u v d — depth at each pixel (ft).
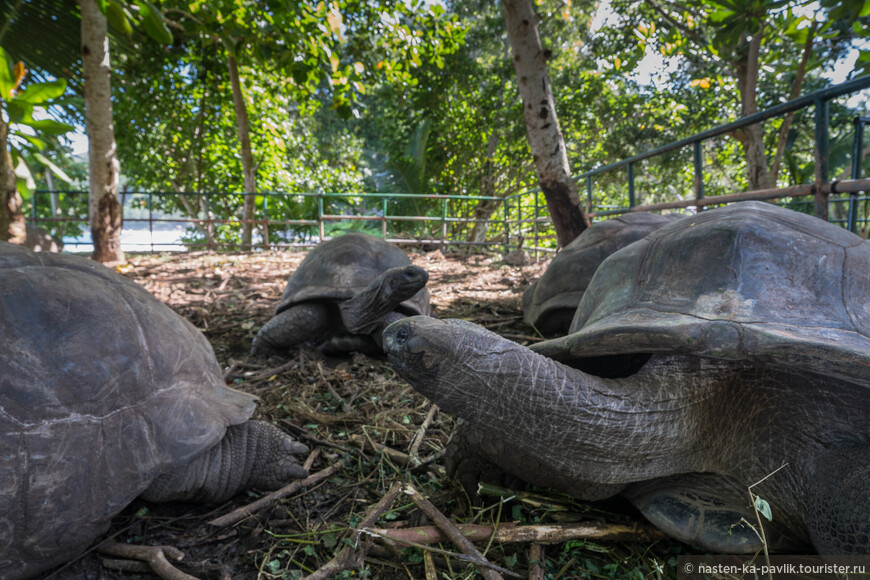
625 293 6.48
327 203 52.37
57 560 5.16
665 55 36.70
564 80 53.78
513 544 6.13
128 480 5.36
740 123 14.34
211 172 49.14
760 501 4.71
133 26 29.84
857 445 4.88
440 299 20.61
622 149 52.39
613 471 5.55
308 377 11.97
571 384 5.26
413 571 5.89
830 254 5.89
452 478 7.22
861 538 4.37
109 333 5.78
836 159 38.06
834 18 18.95
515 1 21.97
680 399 5.45
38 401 5.02
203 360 7.09
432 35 40.04
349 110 27.50
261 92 46.83
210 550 6.35
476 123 52.80
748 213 6.38
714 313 5.33
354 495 7.38
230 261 30.96
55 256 6.60
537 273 26.81
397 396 10.78
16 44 26.30
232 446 6.92
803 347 4.74
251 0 26.43
